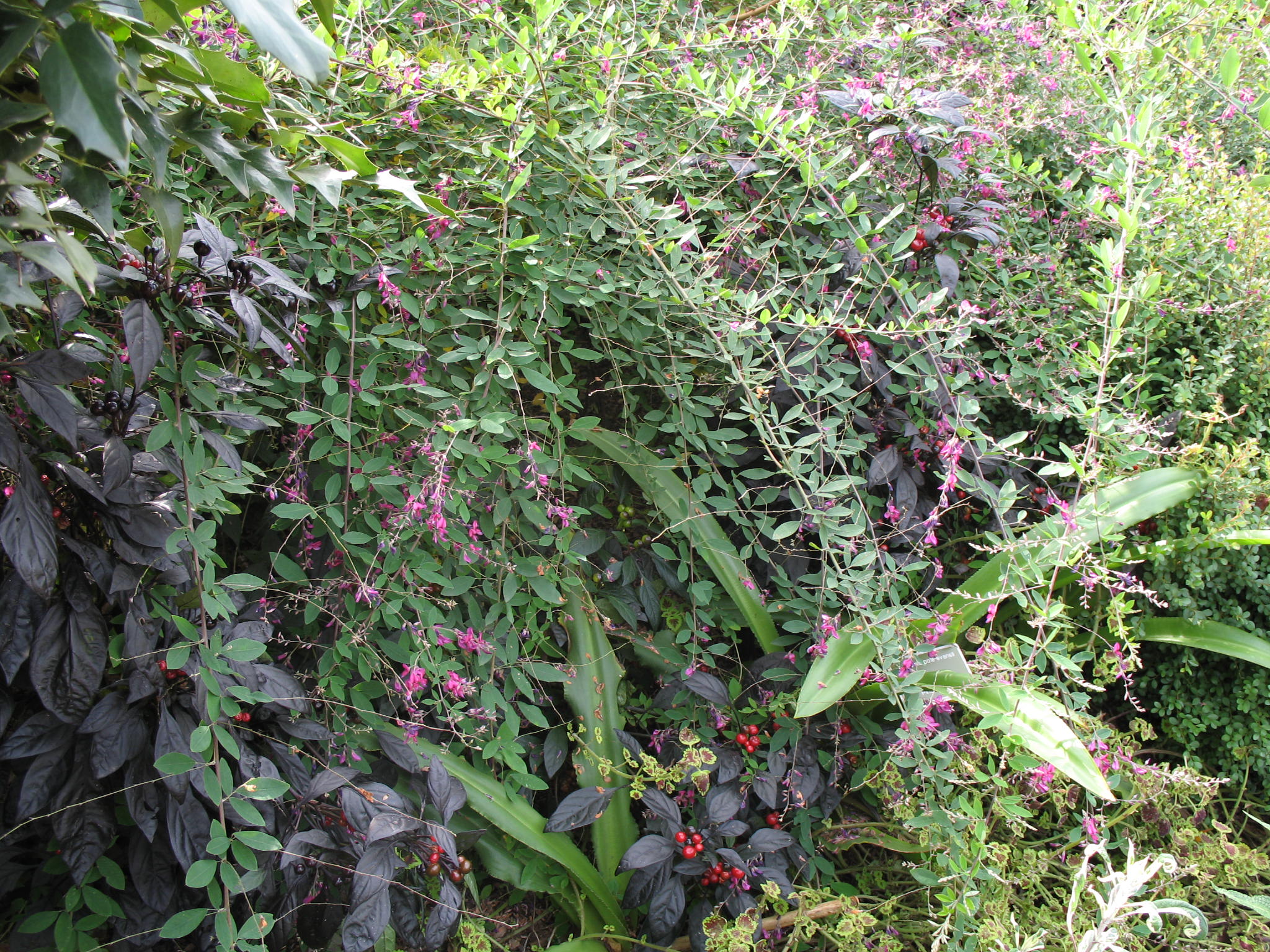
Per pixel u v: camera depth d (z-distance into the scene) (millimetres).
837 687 1563
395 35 1859
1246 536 1714
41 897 1323
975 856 1464
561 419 1883
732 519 1873
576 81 1809
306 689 1569
